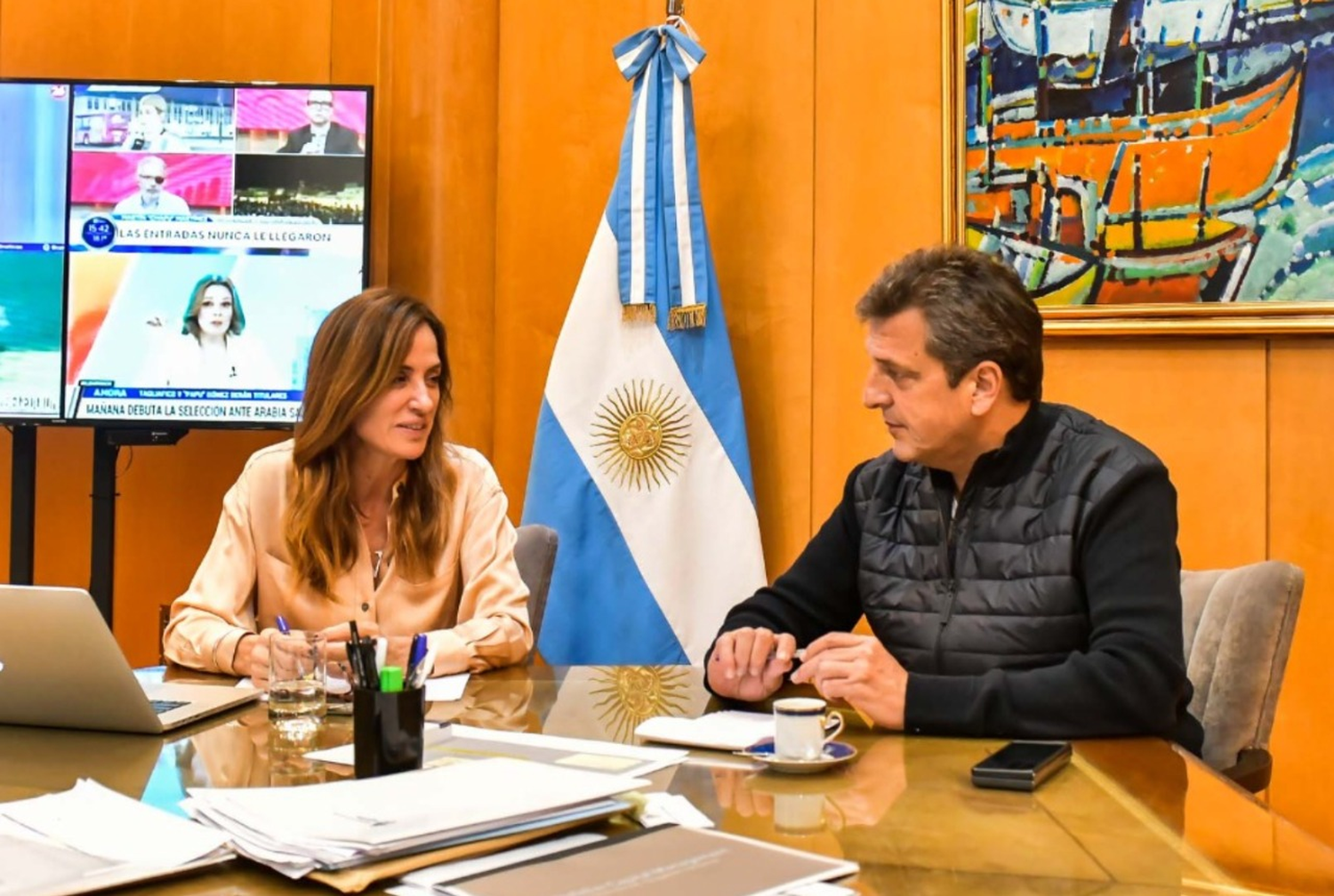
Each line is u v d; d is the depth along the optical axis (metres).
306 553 2.09
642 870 0.92
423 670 1.25
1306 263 2.86
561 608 3.13
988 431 1.79
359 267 3.25
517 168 3.47
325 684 1.57
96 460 3.27
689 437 3.16
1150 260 2.97
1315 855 0.99
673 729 1.46
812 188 3.28
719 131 3.35
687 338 3.20
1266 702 1.87
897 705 1.50
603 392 3.20
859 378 3.23
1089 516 1.71
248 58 3.54
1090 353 3.03
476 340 3.49
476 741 1.40
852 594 2.04
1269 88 2.88
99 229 3.23
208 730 1.49
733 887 0.88
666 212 3.21
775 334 3.30
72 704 1.47
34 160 3.24
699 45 3.21
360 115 3.26
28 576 3.27
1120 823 1.09
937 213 3.17
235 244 3.24
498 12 3.51
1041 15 3.05
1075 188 3.03
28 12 3.54
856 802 1.16
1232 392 2.94
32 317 3.22
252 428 3.23
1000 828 1.07
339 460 2.11
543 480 3.18
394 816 0.99
